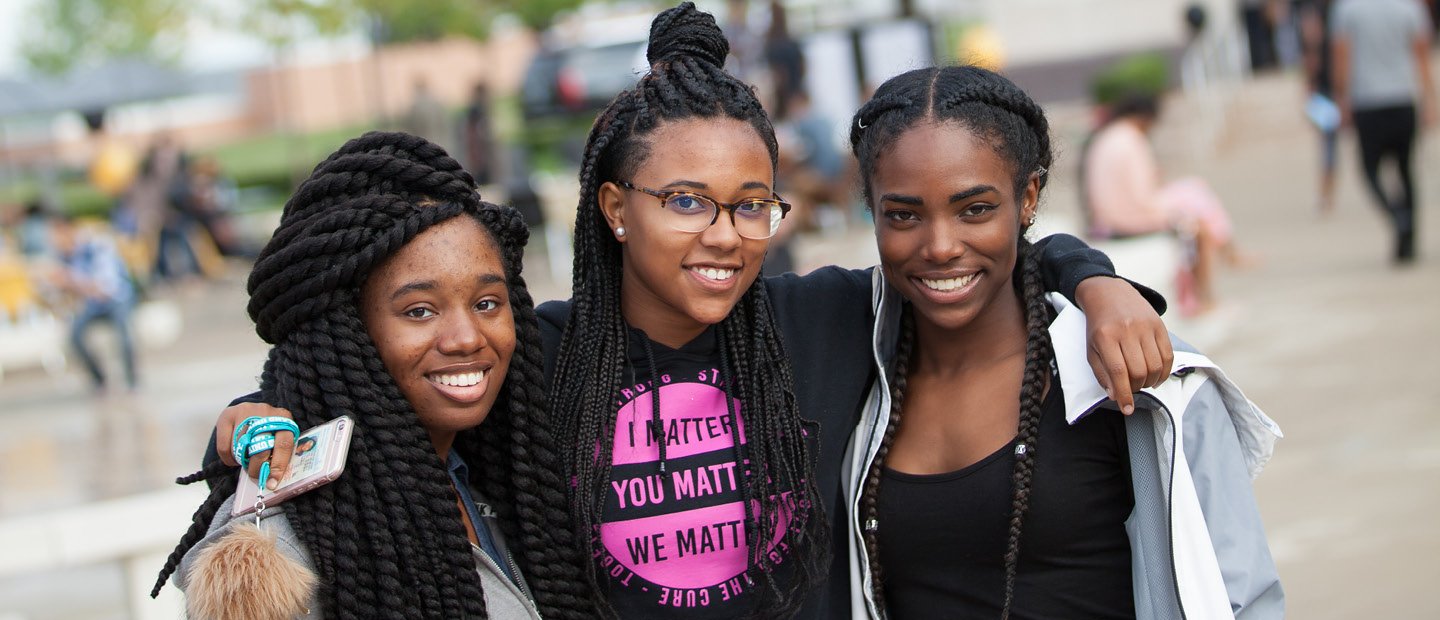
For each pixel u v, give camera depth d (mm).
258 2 18500
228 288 16281
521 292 2637
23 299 12461
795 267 9047
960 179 2578
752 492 2703
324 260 2361
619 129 2701
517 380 2609
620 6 25703
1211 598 2457
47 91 21125
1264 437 2641
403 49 30438
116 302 10789
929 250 2611
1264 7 20969
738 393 2779
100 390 10930
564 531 2617
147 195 16922
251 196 23812
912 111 2639
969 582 2719
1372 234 11117
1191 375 2580
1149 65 17625
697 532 2693
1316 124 12328
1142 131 9039
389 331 2396
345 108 32875
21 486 7570
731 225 2629
